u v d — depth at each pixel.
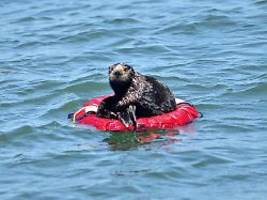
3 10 80.44
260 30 67.81
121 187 38.75
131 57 63.59
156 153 42.72
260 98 52.19
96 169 41.06
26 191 38.75
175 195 37.84
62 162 42.28
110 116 47.22
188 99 52.53
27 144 45.53
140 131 45.69
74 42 68.62
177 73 58.34
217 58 61.69
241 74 57.50
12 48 68.06
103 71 59.78
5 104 53.16
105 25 72.06
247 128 46.53
